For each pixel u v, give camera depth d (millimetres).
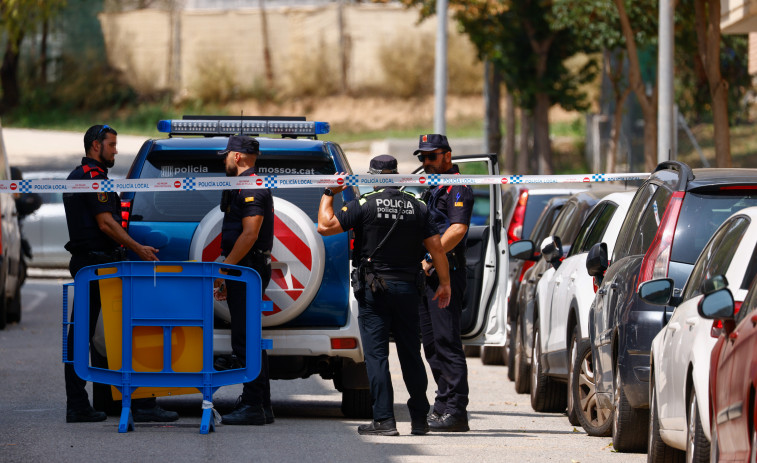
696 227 23922
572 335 29922
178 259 29062
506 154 118625
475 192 70688
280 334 28750
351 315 28797
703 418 19297
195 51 166375
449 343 28531
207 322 26156
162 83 166625
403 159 136750
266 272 27578
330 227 26859
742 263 20344
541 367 33062
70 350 28219
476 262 31938
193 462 22641
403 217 26688
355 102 161500
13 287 55062
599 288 27438
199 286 26156
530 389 37281
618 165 107438
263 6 171750
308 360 29750
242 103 164375
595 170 118000
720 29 59469
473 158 32344
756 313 16906
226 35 166375
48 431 26453
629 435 24969
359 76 163500
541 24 91875
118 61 167000
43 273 82312
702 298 18438
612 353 25719
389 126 157875
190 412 31422
